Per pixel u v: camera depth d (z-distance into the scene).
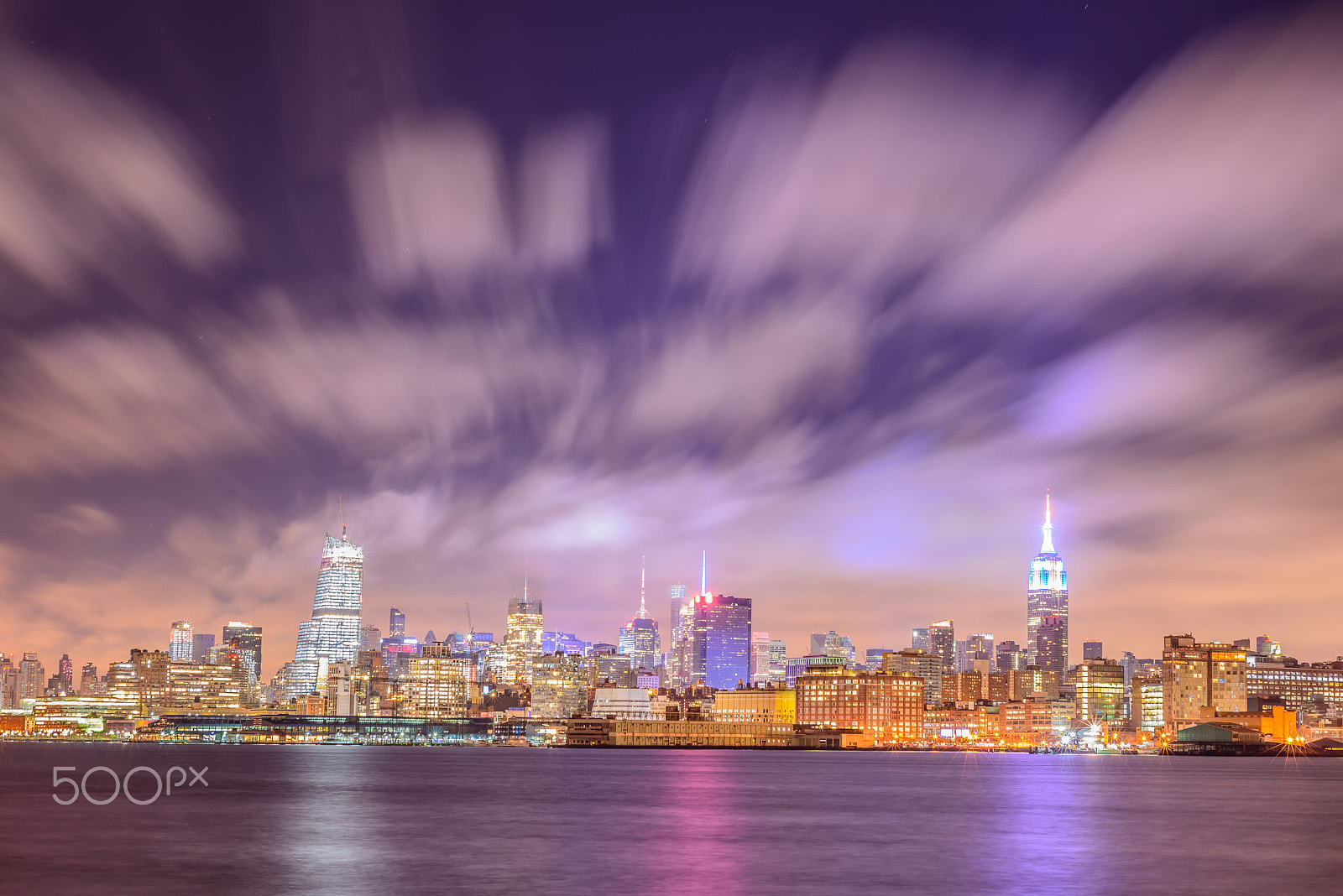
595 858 151.88
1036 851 164.25
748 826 199.12
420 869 140.50
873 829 196.25
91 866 142.25
